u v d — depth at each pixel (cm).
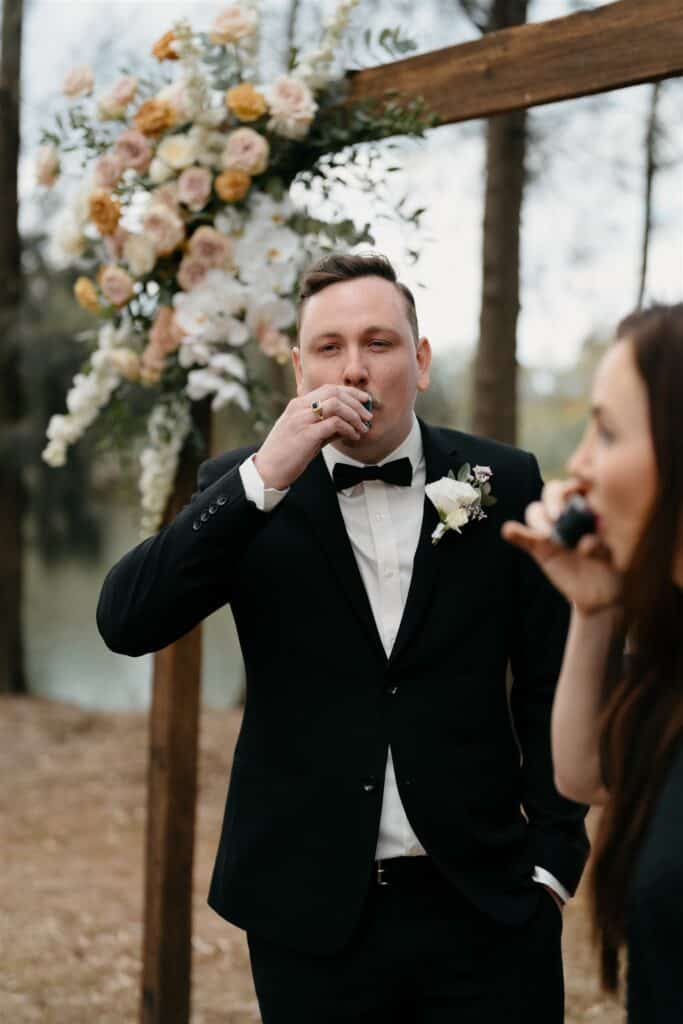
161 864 307
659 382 115
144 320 304
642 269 555
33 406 953
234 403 304
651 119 554
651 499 116
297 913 191
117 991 380
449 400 1033
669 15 226
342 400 187
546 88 249
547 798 205
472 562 201
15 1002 369
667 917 111
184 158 287
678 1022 111
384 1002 192
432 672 196
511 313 508
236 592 204
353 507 205
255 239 289
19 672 905
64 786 648
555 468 1784
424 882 192
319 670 196
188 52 286
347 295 197
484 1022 190
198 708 311
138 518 312
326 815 192
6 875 505
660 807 117
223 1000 375
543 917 199
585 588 137
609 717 130
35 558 1300
